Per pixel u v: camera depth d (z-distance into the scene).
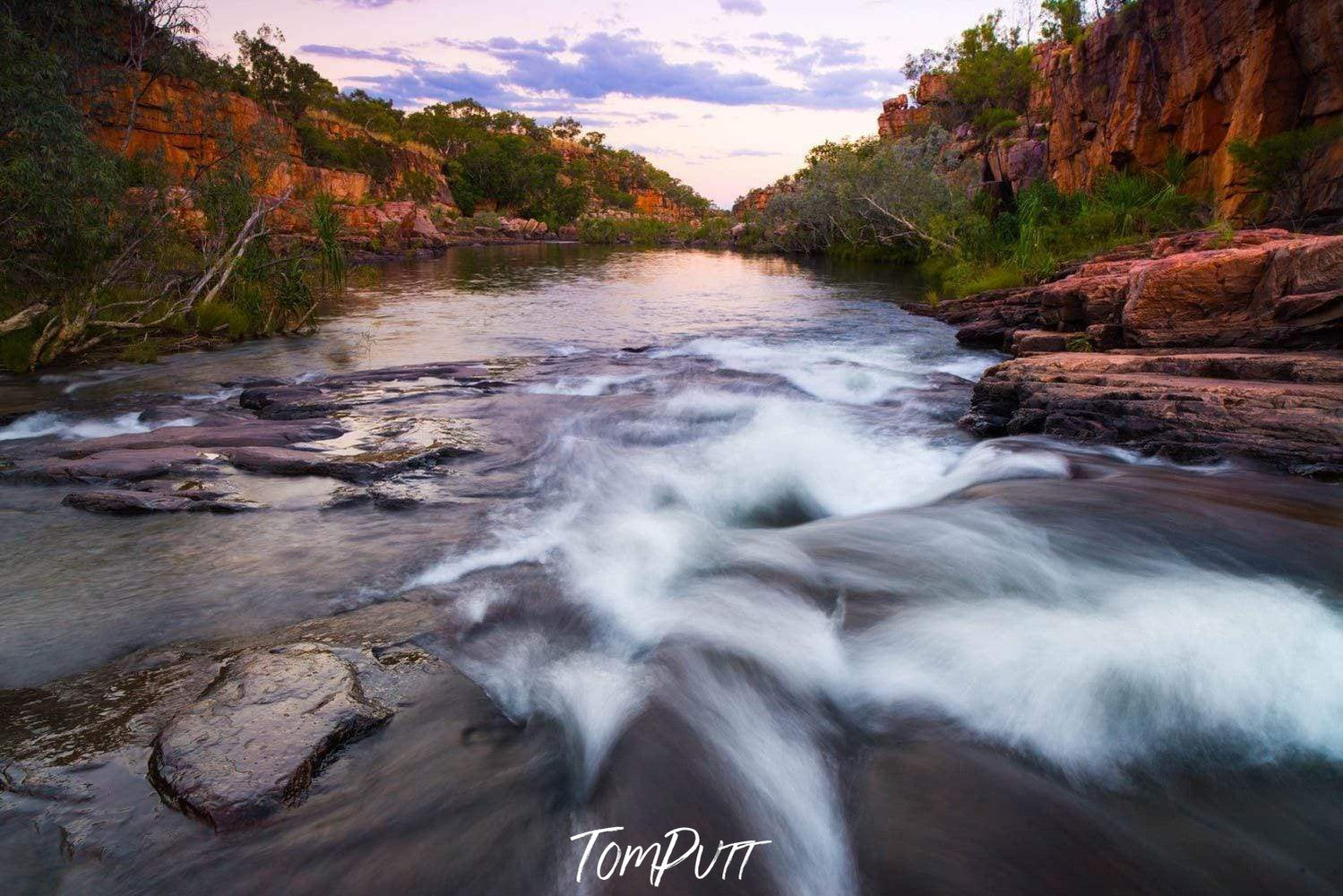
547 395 11.31
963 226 36.19
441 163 104.00
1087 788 3.06
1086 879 2.57
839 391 11.82
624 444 8.65
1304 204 21.36
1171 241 17.47
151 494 6.52
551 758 3.17
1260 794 3.06
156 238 16.19
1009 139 54.34
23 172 12.13
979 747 3.27
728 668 3.73
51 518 6.09
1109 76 34.41
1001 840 2.74
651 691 3.51
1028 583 4.68
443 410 10.23
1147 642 3.89
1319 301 8.71
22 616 4.45
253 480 7.12
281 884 2.50
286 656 3.77
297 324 18.08
